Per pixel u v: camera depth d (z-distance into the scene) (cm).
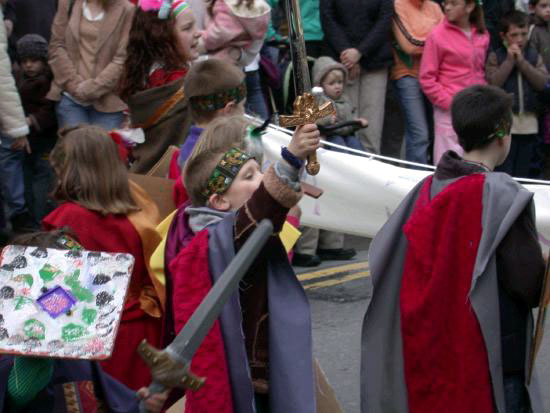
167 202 447
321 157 633
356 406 543
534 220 365
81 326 278
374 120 980
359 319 687
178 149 499
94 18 814
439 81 945
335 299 738
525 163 985
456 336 368
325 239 858
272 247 312
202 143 346
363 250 901
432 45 939
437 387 373
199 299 310
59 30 823
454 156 390
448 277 370
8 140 837
